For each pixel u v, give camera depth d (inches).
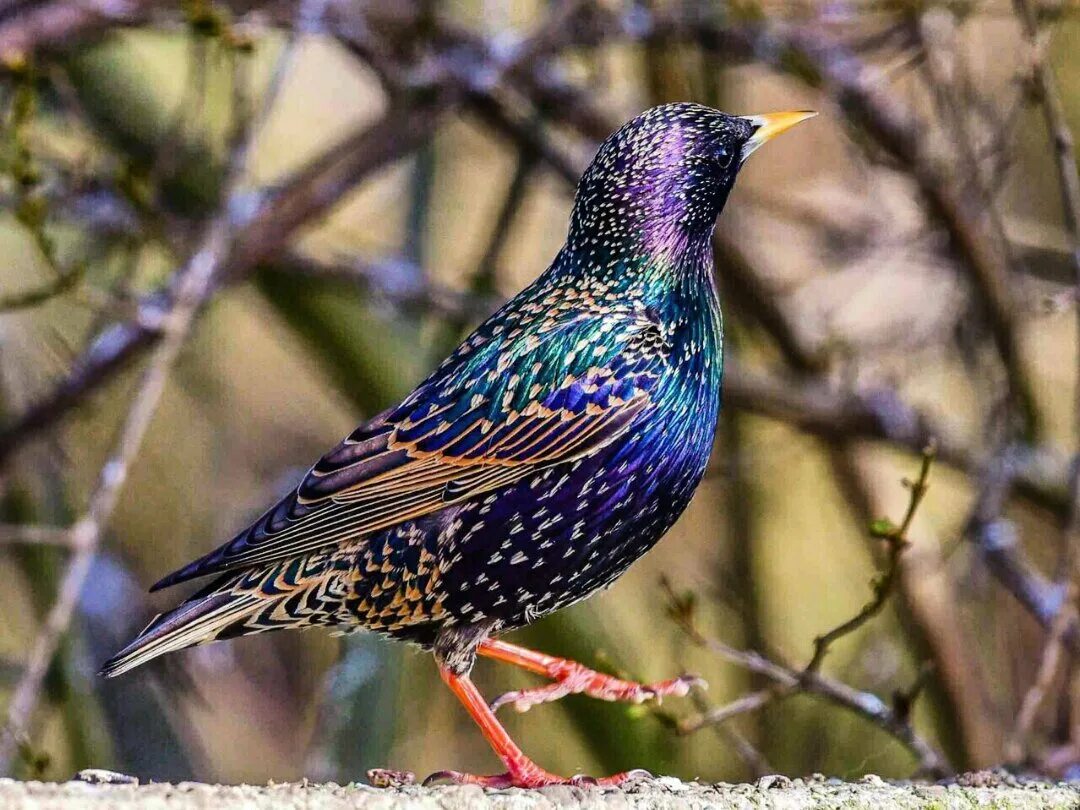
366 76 585.9
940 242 513.0
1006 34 541.6
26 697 354.3
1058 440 571.2
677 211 320.5
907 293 586.6
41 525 479.8
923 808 252.8
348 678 458.0
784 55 473.4
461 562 308.0
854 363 517.0
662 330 315.6
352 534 305.6
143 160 506.9
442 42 473.4
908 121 479.5
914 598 489.4
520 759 303.3
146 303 422.9
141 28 448.5
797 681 343.6
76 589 364.8
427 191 511.8
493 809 246.4
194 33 433.7
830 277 572.7
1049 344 585.9
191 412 544.7
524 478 308.5
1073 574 492.1
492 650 326.6
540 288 326.6
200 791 232.1
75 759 459.8
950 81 472.4
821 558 559.2
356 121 641.6
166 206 482.3
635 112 496.7
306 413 631.8
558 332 313.3
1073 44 532.7
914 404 528.7
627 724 481.4
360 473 308.0
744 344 572.7
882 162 464.1
